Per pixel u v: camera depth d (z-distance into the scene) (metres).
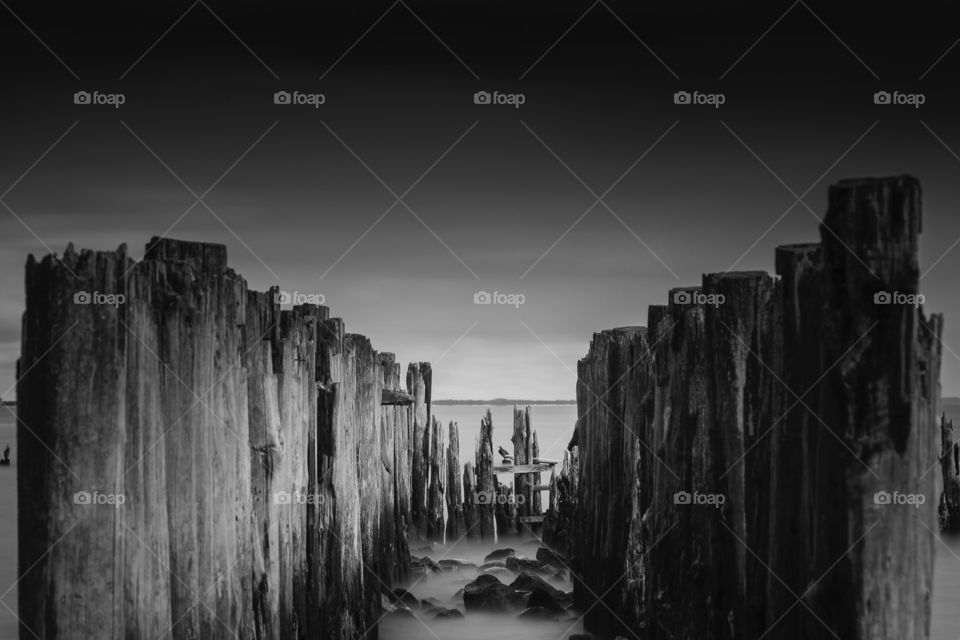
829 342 10.77
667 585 17.44
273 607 15.40
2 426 110.50
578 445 34.53
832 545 10.82
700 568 15.60
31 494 10.70
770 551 12.68
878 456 10.50
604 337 26.25
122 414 10.87
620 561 23.22
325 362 20.53
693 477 16.08
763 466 13.61
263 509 15.40
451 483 40.03
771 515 12.71
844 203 10.59
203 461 12.62
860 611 10.59
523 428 40.69
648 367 20.66
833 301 10.71
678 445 17.09
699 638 15.48
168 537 11.97
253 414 15.42
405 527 34.41
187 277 12.57
